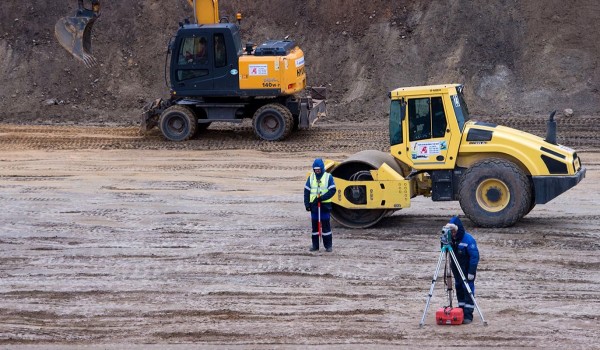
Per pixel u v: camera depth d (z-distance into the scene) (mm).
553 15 59531
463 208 34094
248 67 50969
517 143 33594
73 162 47625
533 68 57906
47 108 59500
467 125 34281
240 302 27500
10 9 64375
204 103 52688
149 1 64688
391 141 34594
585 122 52969
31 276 30344
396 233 34344
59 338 25062
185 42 51344
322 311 26562
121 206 39156
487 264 30125
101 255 32406
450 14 60781
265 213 37719
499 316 25672
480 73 58188
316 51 61781
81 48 49625
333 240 33688
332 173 35375
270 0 64500
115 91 61000
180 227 35875
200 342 24562
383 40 61031
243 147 50500
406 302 27125
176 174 44875
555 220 35312
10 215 37906
